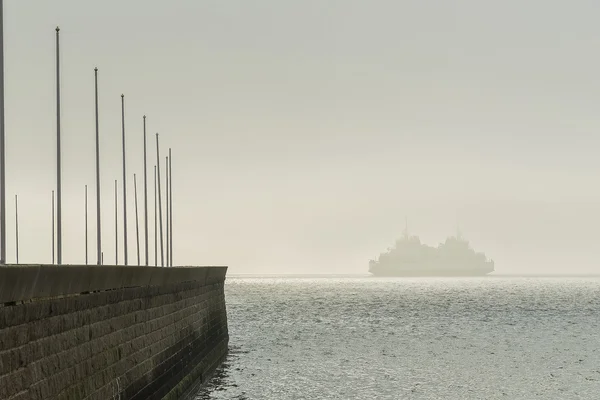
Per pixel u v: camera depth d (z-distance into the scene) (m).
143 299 128.88
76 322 94.00
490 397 191.75
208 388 194.12
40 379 82.25
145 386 127.06
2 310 74.12
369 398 186.38
